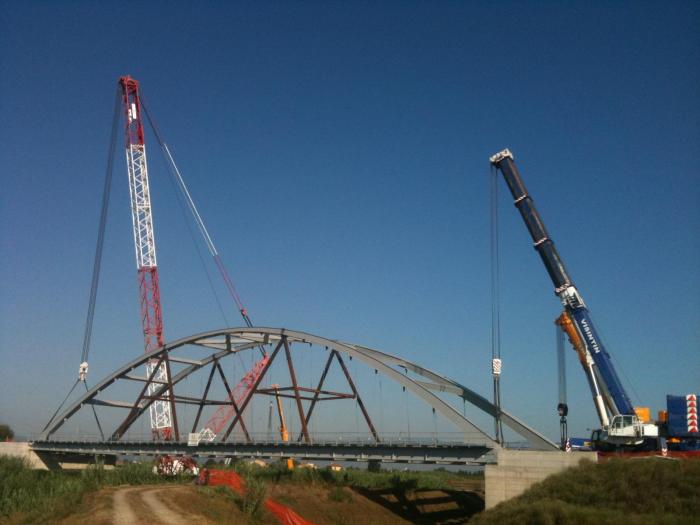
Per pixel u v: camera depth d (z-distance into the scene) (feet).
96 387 334.85
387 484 284.61
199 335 300.81
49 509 158.30
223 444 262.88
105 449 310.04
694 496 139.74
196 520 155.63
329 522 223.51
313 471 278.46
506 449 192.34
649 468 157.79
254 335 298.56
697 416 184.65
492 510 169.58
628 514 138.72
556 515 143.02
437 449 207.82
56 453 355.36
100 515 144.15
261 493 191.01
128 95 410.31
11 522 155.74
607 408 196.65
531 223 214.07
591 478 163.02
